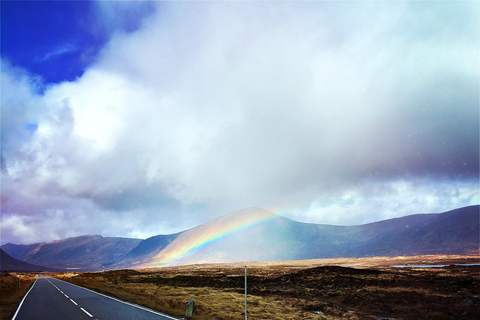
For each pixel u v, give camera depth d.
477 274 64.81
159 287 48.00
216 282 60.47
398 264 137.25
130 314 18.92
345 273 68.62
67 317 18.34
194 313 19.12
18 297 32.91
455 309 24.28
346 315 22.80
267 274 89.31
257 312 22.80
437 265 122.44
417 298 30.67
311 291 41.66
